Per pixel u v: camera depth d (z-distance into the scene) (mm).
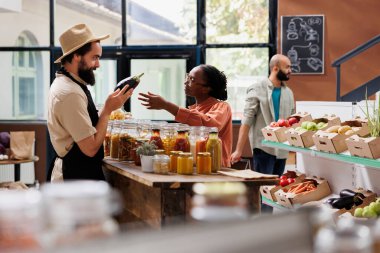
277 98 6023
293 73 8523
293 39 8523
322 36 8477
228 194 1126
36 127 9234
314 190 4590
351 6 8438
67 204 936
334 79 8469
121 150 4043
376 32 8430
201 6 8891
